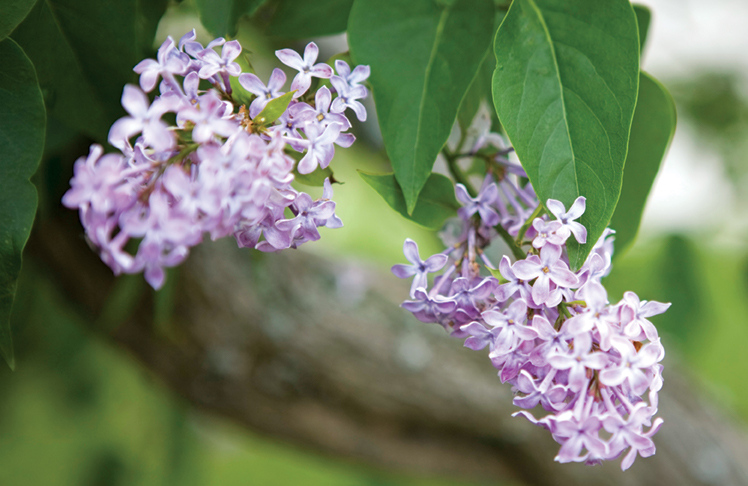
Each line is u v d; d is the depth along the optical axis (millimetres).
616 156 637
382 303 1010
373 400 1014
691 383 1226
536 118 643
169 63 619
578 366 618
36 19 671
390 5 664
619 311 622
